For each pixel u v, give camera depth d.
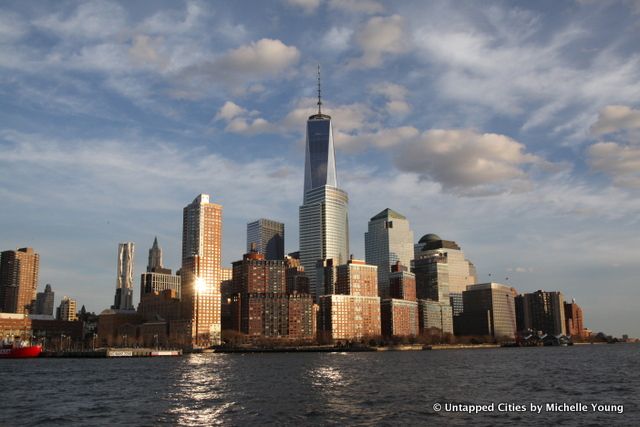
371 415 109.94
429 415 108.75
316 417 108.94
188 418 109.75
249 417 110.12
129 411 119.81
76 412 119.81
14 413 120.00
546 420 102.44
